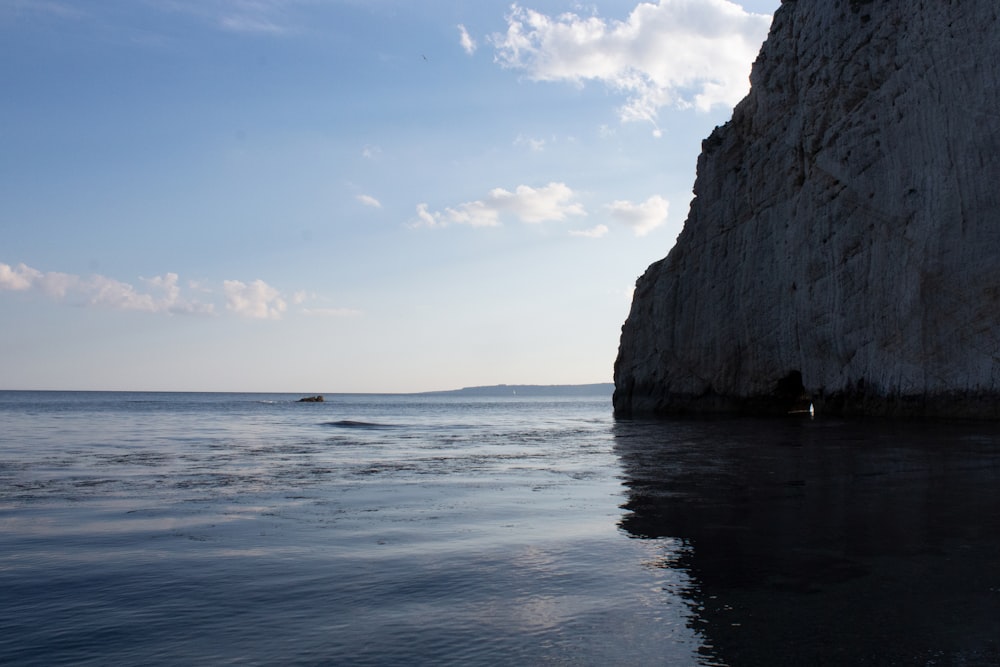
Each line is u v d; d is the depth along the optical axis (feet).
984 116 88.58
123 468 57.16
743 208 142.20
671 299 160.97
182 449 77.61
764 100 135.74
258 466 58.49
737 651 16.14
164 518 33.53
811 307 117.91
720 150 150.30
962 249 90.17
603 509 34.86
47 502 38.75
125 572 23.49
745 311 138.62
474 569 23.44
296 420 170.81
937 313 93.15
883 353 101.76
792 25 128.36
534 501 37.86
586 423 142.20
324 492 42.24
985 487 38.73
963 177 90.74
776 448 65.46
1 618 18.99
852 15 111.34
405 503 37.68
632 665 15.51
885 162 103.50
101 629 18.13
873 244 105.09
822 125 117.19
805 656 15.80
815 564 23.24
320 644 16.97
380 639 17.25
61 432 112.57
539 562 24.26
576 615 18.80
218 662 15.98
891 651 15.98
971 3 91.50
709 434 88.53
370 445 83.97
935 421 90.74
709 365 148.66
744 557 24.40
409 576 22.67
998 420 85.20
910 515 31.07
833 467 49.08
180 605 19.98
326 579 22.39
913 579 21.33
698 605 19.42
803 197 121.19
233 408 301.43
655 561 24.18
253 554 25.88
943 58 94.89
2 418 173.88
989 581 21.04
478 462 60.95
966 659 15.49
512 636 17.33
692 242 156.46
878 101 105.70
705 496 38.22
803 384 122.11
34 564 24.59
